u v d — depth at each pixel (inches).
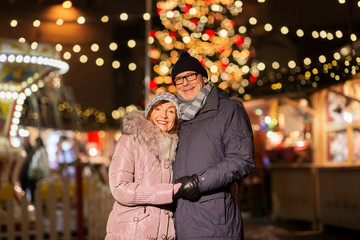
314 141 435.2
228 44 528.1
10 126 426.3
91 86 865.5
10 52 391.5
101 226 363.9
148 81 438.6
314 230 419.5
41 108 586.2
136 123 154.3
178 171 154.6
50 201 324.8
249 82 527.5
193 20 546.9
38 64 405.4
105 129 839.1
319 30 334.0
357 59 281.3
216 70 506.0
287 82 436.1
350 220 372.8
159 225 150.1
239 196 510.3
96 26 778.2
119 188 149.2
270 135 514.6
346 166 369.1
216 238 148.6
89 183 359.6
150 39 444.5
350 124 389.1
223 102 159.0
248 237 386.0
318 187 418.0
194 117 157.2
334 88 395.2
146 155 152.0
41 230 319.3
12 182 417.1
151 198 147.6
